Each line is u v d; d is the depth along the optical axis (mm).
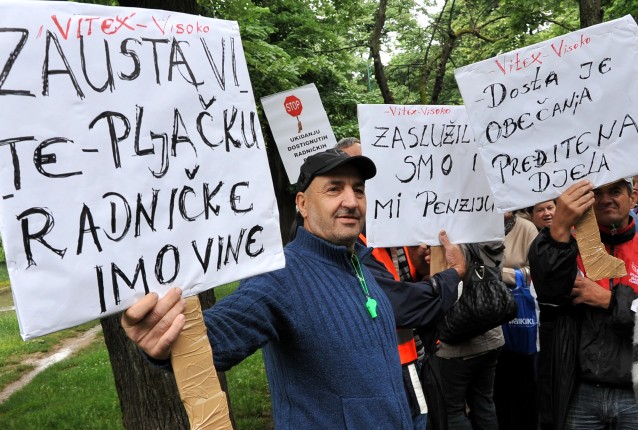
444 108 2977
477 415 3760
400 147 2910
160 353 1480
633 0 8297
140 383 3768
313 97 5480
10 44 1311
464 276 3172
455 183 3002
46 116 1352
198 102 1607
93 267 1402
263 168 1733
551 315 2982
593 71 2596
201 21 1641
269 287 1839
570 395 2871
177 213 1549
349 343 1906
